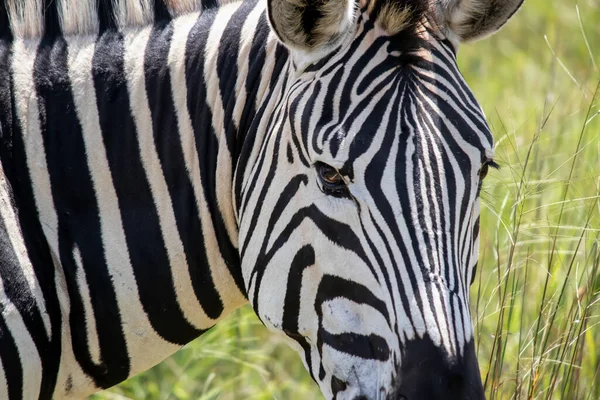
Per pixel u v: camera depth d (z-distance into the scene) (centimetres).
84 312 655
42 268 635
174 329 686
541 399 886
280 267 596
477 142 568
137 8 683
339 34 577
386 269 543
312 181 569
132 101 663
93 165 657
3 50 666
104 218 657
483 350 1027
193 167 663
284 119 597
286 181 589
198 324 695
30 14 674
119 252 658
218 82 660
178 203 663
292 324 602
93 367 672
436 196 546
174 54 670
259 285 616
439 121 559
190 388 1131
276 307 603
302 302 589
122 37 677
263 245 608
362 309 556
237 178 643
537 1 1873
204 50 668
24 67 662
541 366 838
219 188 661
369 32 579
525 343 941
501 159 963
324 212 562
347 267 557
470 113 575
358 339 560
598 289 872
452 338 529
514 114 1434
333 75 574
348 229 555
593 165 1109
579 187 1090
